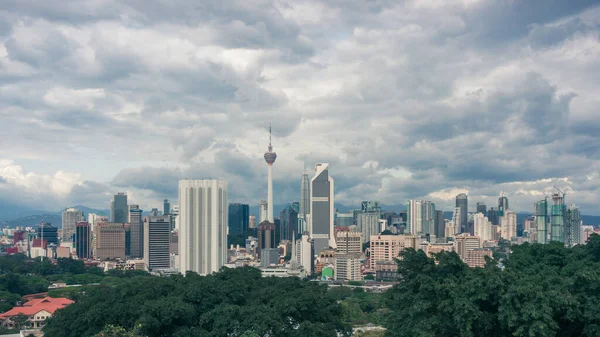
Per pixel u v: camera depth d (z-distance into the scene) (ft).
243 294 527.81
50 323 529.45
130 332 419.95
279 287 570.87
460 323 362.53
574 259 467.11
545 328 351.46
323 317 504.43
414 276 421.18
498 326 380.58
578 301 380.37
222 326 456.04
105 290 565.12
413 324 393.70
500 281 364.99
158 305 456.04
